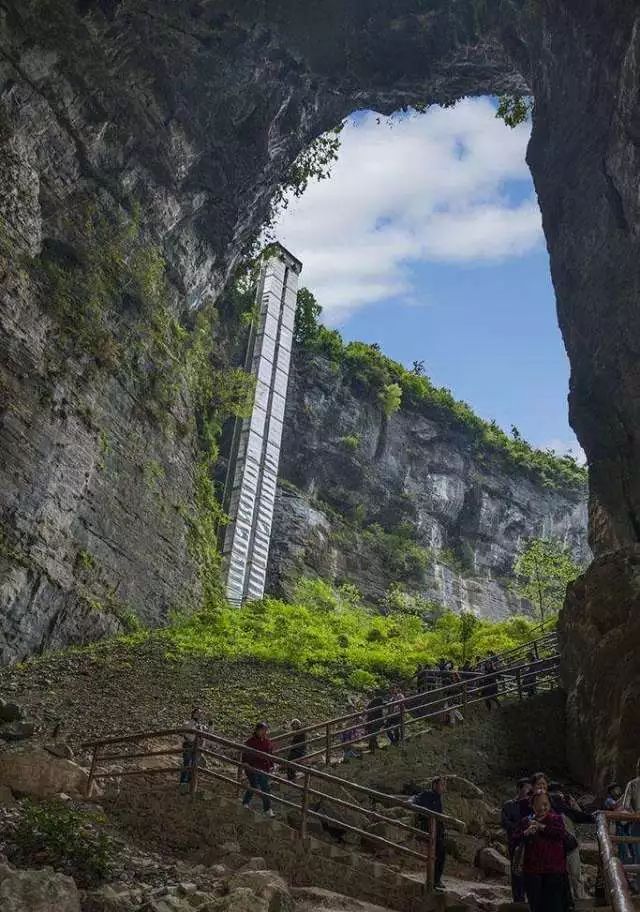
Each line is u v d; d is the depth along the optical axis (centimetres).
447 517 5684
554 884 808
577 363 2695
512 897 1078
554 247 2897
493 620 5356
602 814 756
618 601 1923
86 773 1248
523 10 3023
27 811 984
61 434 2744
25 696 2131
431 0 3300
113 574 3000
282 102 3631
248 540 4241
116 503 3077
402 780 1700
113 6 2966
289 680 2658
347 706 2467
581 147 2705
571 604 2089
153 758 1758
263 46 3372
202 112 3447
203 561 3709
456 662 3081
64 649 2669
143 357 3366
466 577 5491
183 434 3672
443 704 2250
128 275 3300
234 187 3753
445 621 3959
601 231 2567
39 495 2620
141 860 1006
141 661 2653
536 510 6069
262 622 3497
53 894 736
